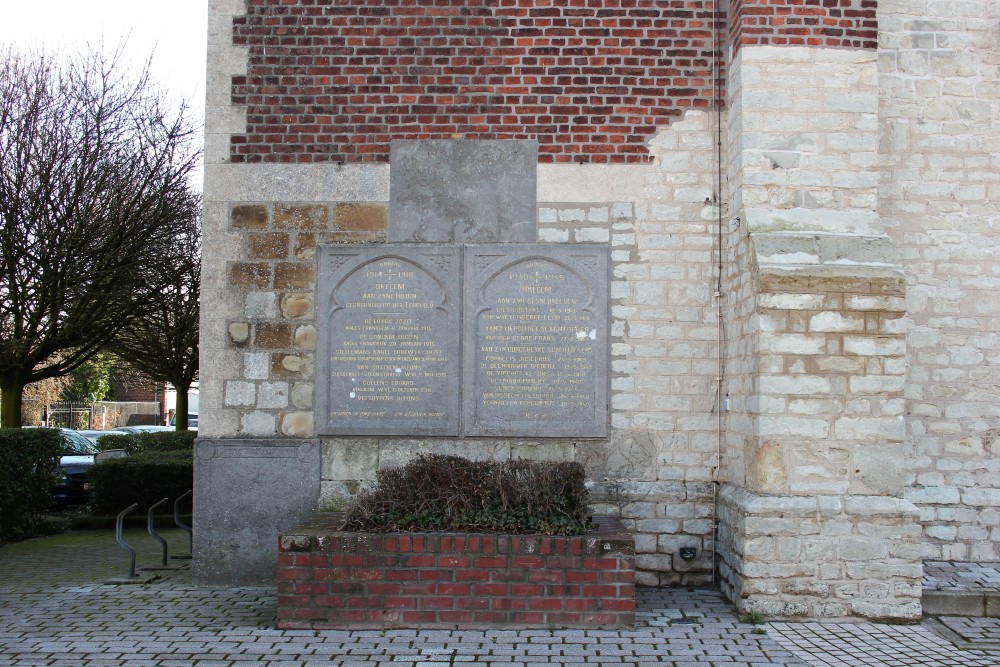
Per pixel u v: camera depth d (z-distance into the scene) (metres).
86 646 5.20
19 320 13.25
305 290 6.94
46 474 10.68
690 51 7.06
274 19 7.07
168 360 16.30
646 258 6.95
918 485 6.88
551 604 5.54
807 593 5.87
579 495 5.98
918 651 5.18
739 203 6.48
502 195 6.97
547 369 6.85
